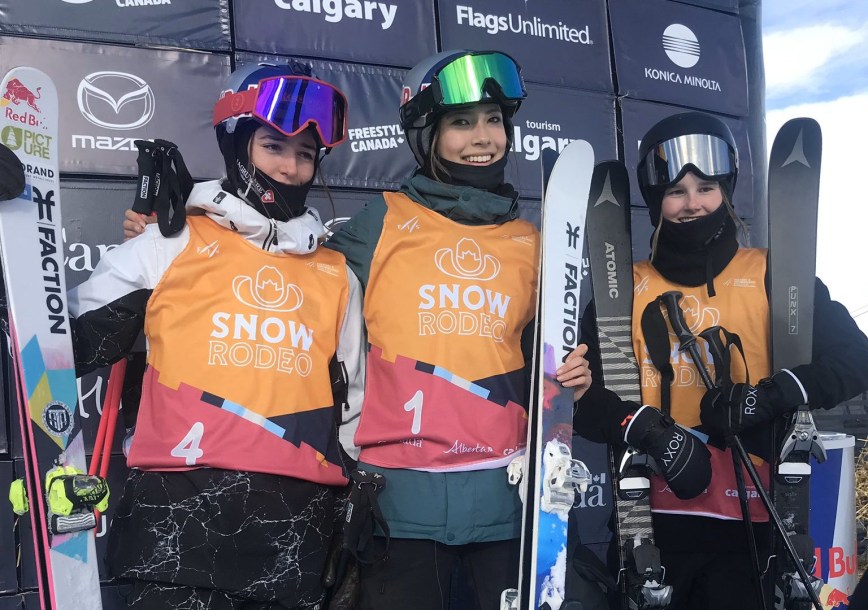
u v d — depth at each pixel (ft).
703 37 12.05
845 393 6.05
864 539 11.44
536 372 5.94
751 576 6.17
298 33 9.56
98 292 5.47
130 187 8.68
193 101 8.97
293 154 5.90
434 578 5.67
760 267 6.64
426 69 6.38
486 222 6.32
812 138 6.75
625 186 7.09
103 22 8.63
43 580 5.26
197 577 5.03
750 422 5.91
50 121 5.95
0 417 7.82
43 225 5.73
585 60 11.14
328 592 5.76
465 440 5.70
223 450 5.24
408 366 5.83
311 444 5.59
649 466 6.15
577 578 6.06
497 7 10.66
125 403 6.11
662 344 6.47
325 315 5.89
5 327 5.73
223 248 5.69
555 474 5.81
